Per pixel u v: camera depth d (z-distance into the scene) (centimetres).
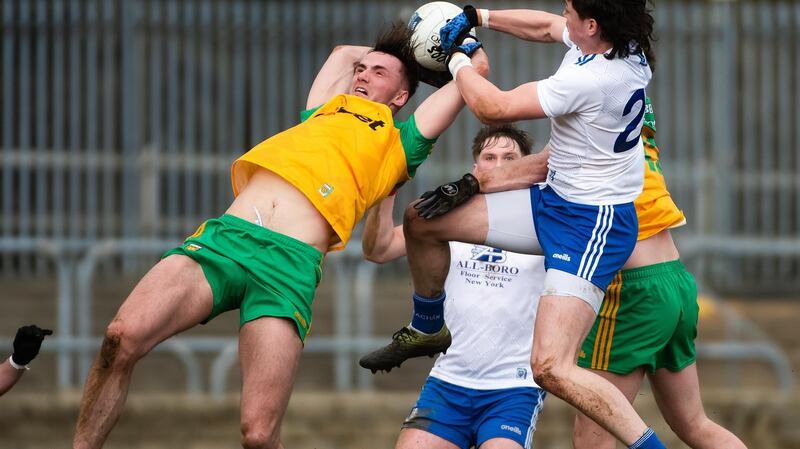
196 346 3934
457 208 2222
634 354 2369
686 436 2462
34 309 4441
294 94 4675
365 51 2530
